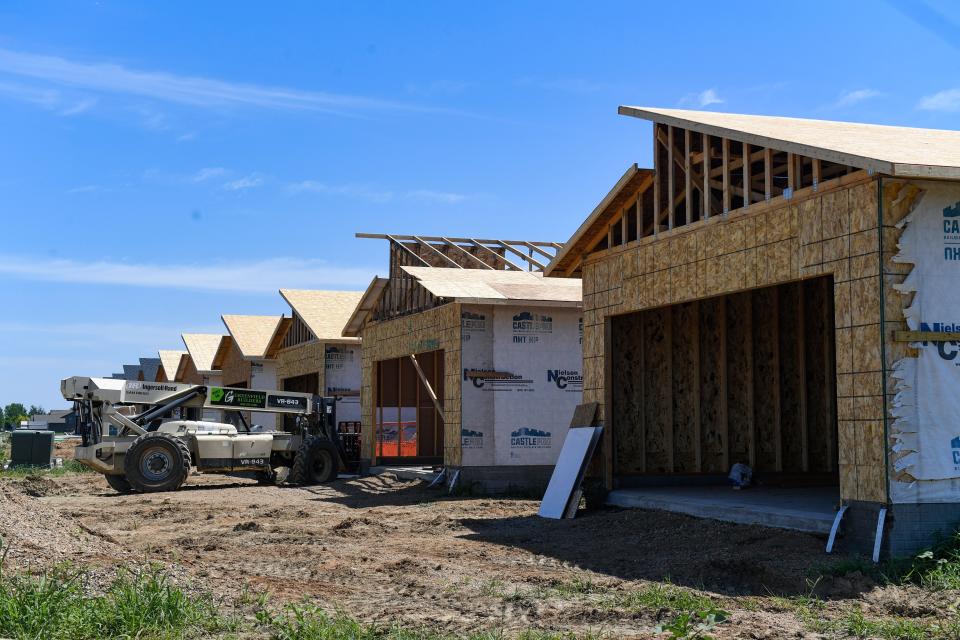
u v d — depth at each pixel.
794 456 16.80
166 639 6.17
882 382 9.65
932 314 9.84
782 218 11.28
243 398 22.23
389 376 26.98
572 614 7.54
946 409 9.78
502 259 22.81
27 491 20.02
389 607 7.89
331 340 27.70
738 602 8.00
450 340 19.72
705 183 12.68
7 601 6.00
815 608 7.77
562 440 19.73
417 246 23.17
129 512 15.72
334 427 24.16
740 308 16.81
